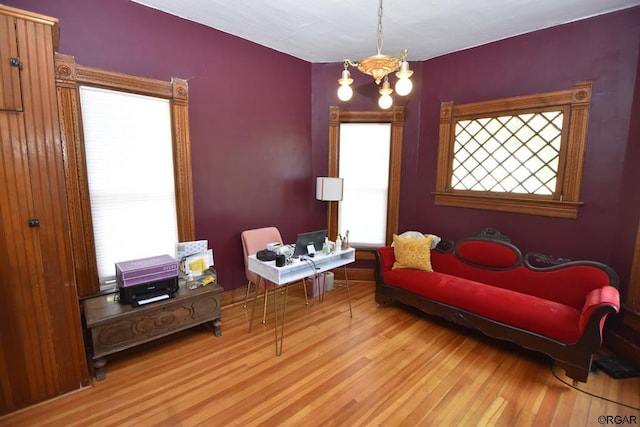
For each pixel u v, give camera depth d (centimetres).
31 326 180
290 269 253
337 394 198
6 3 197
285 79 351
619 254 248
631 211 238
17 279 174
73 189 227
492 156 321
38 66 167
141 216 267
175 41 267
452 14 257
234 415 180
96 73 228
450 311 271
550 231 288
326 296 357
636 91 236
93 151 238
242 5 248
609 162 252
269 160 347
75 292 193
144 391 199
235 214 326
